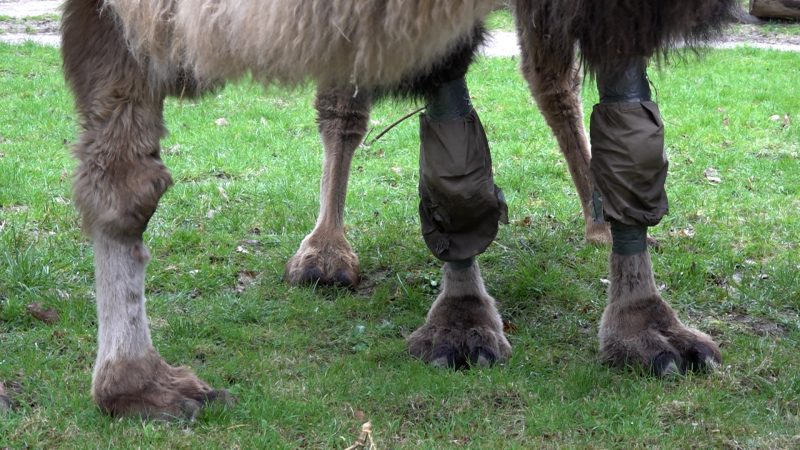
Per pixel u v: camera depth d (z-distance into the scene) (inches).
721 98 424.5
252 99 413.1
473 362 156.5
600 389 148.1
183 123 370.0
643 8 123.1
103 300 134.3
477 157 148.0
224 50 115.4
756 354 162.9
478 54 151.6
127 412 134.0
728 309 187.2
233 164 306.5
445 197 147.7
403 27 106.0
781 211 253.0
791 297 191.0
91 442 128.5
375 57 111.0
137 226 131.0
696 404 141.3
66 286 192.4
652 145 142.2
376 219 245.1
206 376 152.3
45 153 315.0
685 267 205.2
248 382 152.3
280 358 162.7
